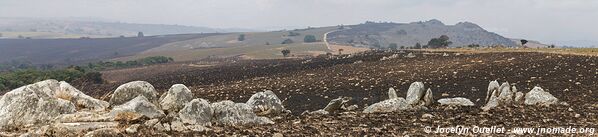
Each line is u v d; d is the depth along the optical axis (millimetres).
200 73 103125
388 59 85500
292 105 40562
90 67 155500
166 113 20125
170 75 108062
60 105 18047
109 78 118375
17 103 17578
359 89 46969
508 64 57562
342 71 69812
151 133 16328
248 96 48781
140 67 155750
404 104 26078
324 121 21609
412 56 86500
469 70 54469
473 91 40875
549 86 39719
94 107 19312
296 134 17750
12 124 17172
